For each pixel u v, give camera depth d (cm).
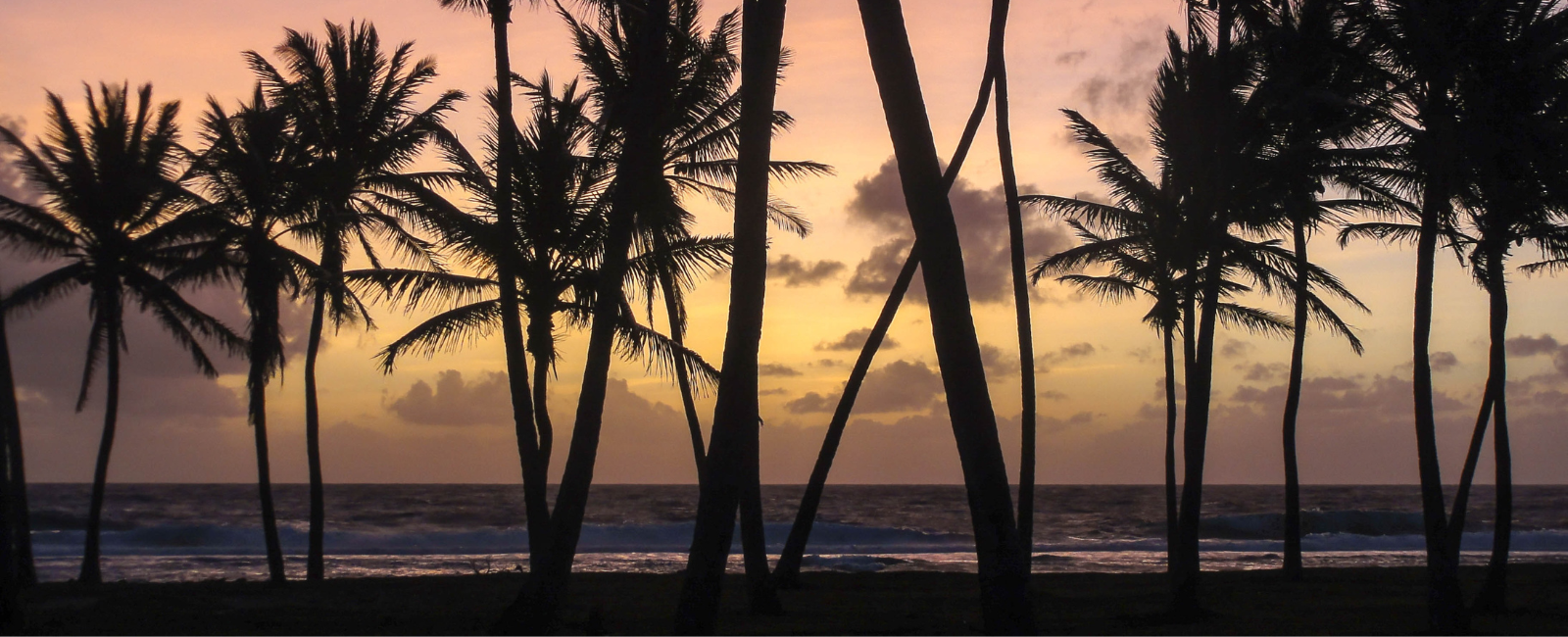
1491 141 1225
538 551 1291
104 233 2200
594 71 1619
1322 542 4266
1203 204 1380
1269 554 3578
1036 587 1984
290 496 9212
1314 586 1973
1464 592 1858
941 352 848
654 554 3619
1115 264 2019
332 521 6022
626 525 4341
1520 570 2362
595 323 1176
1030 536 1435
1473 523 6225
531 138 1466
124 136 2222
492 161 1466
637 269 1515
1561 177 1280
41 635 1220
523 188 1441
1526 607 1527
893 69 873
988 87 1460
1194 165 1407
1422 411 1207
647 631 1254
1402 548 4088
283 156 2127
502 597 1689
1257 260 1809
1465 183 1305
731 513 959
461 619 1386
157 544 4016
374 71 2166
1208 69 1391
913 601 1644
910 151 862
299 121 2127
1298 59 1338
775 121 1725
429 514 6475
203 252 2212
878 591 1803
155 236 2191
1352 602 1672
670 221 1566
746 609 1529
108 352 2231
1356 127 1481
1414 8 1195
